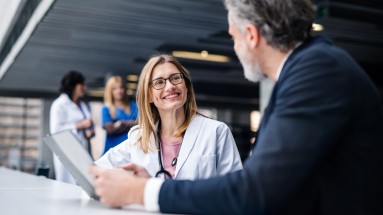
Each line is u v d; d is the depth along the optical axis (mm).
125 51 9641
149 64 1905
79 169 1277
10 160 7512
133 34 8125
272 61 1084
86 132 3779
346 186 965
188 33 8070
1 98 15164
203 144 1822
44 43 8656
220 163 1850
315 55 978
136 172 1241
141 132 1858
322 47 1008
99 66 11500
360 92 951
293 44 1056
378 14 7266
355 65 992
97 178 1095
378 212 976
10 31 8938
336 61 967
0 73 12039
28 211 1111
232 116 19875
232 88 16641
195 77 14719
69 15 6652
